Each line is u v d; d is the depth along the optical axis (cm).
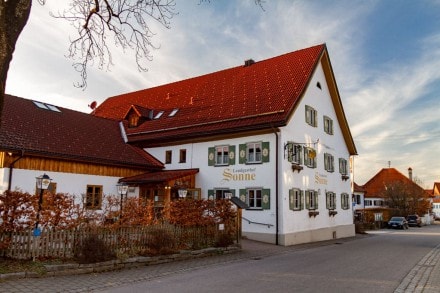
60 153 2138
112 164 2452
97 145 2539
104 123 2989
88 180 2320
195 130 2630
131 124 3130
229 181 2452
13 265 1084
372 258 1658
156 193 2569
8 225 1131
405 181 7625
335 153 3139
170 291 957
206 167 2575
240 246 1838
